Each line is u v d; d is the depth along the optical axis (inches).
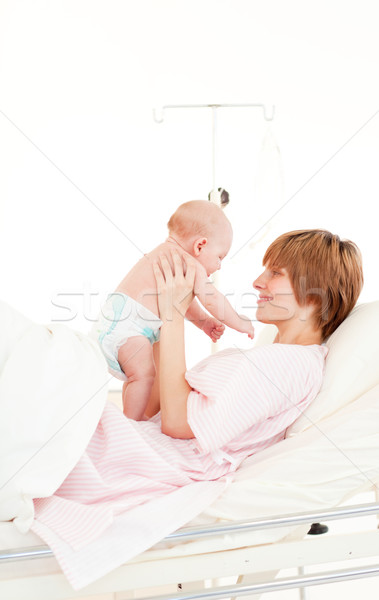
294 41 127.7
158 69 127.6
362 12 127.2
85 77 127.0
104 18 126.3
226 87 128.3
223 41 127.6
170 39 127.4
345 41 127.5
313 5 127.1
